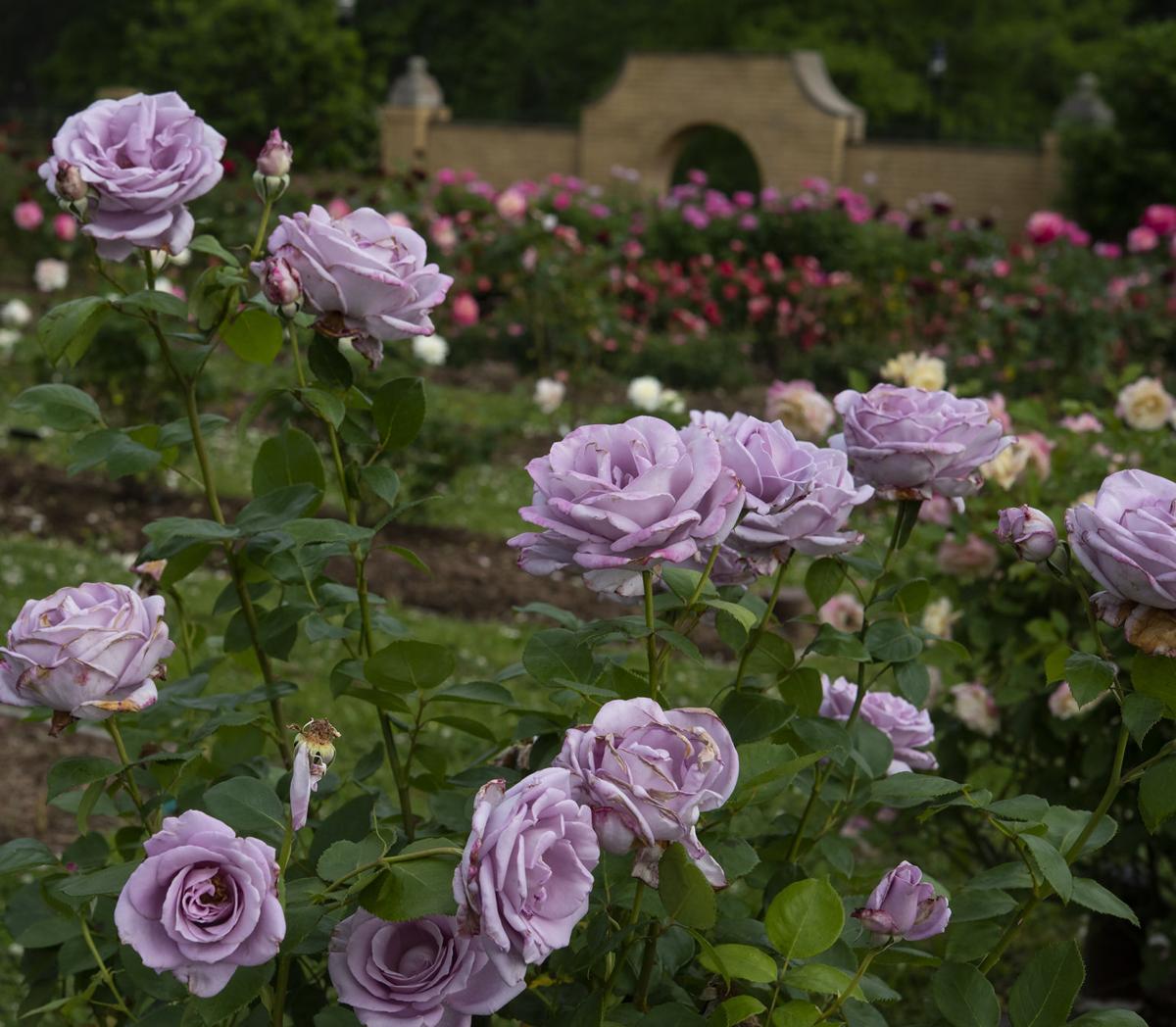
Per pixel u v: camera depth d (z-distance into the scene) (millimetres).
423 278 1664
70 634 1322
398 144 22875
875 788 1561
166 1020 1355
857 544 1455
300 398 1741
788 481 1415
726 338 12898
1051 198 18891
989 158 19344
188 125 1715
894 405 1672
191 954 1098
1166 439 3461
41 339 1738
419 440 7480
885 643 1718
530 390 11734
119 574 6023
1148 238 11383
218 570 6340
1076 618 3262
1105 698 2939
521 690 5172
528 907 1091
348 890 1246
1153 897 3240
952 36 29797
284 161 1767
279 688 1794
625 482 1272
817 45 28500
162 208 1696
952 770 3363
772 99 20891
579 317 11875
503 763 1707
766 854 1859
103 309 1787
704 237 15430
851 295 13539
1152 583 1275
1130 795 3117
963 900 1536
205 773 1977
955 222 15344
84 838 1857
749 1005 1280
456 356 12297
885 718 1956
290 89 21922
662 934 1359
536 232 12234
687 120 21453
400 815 1836
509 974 1089
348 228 1655
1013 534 1449
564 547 1293
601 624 1506
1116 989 3322
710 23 30422
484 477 8781
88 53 36125
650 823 1121
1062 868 1400
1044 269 12609
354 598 1830
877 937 1316
